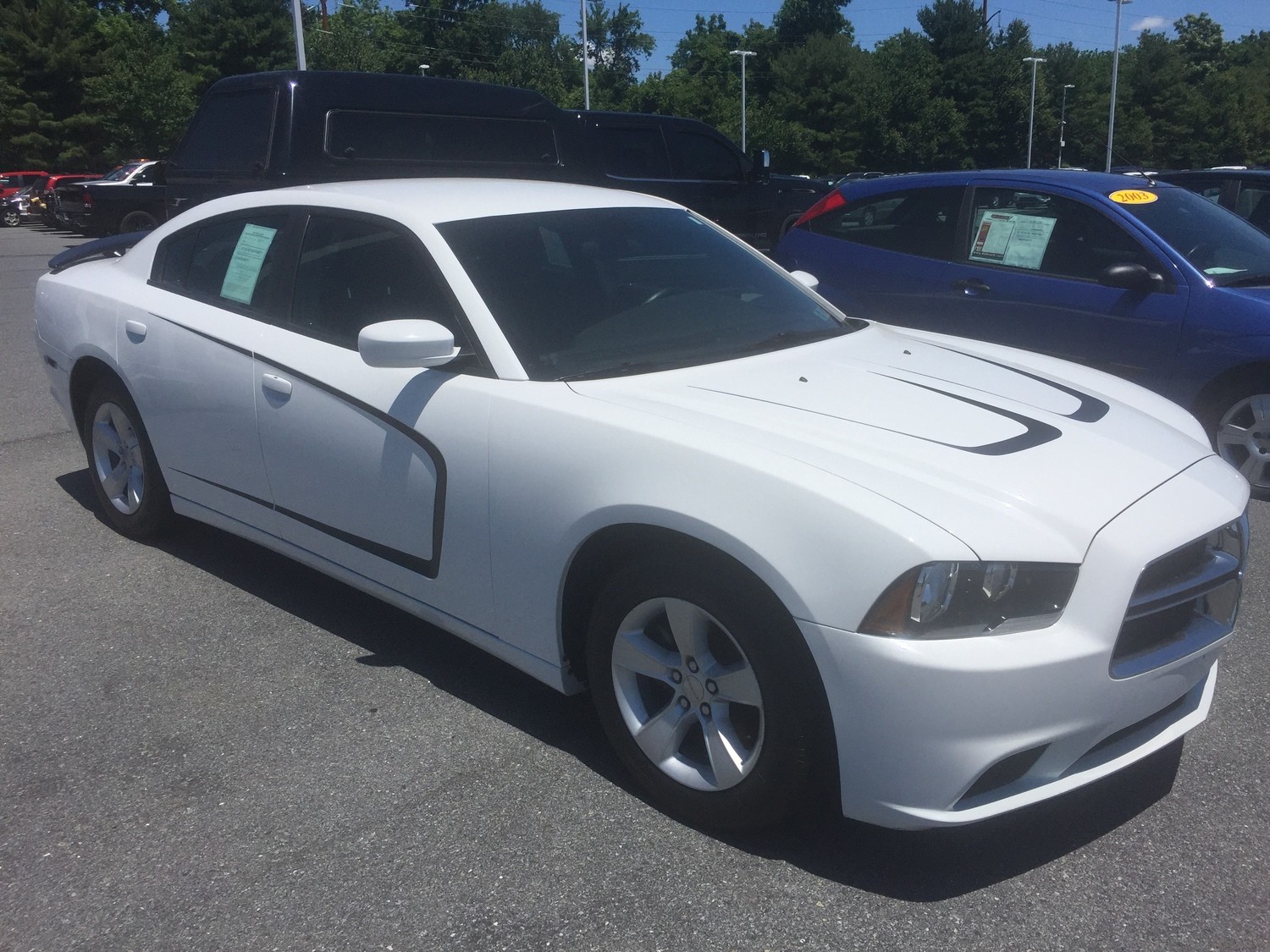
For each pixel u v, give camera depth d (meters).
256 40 48.38
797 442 2.73
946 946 2.41
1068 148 75.00
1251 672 3.72
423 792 3.02
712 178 12.21
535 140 9.25
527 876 2.66
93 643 3.95
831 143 67.12
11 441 6.80
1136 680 2.54
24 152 49.44
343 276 3.74
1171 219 5.79
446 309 3.40
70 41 49.91
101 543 4.94
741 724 2.74
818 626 2.45
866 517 2.43
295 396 3.68
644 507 2.72
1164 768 3.12
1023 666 2.37
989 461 2.70
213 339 4.02
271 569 4.64
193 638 3.99
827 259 6.88
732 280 3.95
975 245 6.21
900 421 2.91
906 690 2.37
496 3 78.75
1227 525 2.74
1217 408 5.48
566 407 3.02
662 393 3.06
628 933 2.46
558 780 3.07
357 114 7.95
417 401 3.31
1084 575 2.47
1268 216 8.76
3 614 4.20
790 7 85.88
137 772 3.13
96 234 21.69
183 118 36.94
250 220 4.17
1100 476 2.72
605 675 2.98
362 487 3.52
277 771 3.12
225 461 4.09
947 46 73.31
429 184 4.06
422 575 3.42
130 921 2.53
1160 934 2.44
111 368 4.57
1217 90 75.38
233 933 2.48
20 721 3.42
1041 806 2.94
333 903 2.57
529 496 3.01
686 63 91.25
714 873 2.66
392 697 3.55
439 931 2.47
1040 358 3.93
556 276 3.55
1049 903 2.55
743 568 2.58
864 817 2.54
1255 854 2.72
